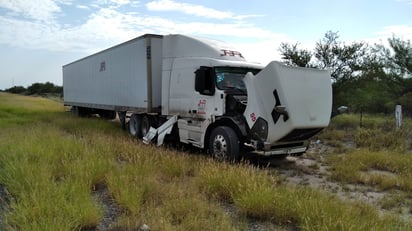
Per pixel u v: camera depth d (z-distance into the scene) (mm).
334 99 16234
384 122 15031
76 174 5812
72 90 22266
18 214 3986
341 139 12281
